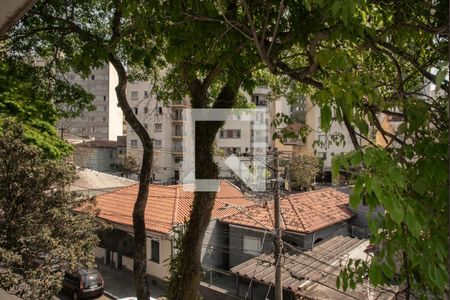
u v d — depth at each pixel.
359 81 1.41
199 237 4.24
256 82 4.20
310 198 10.36
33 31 5.43
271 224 9.20
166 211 10.66
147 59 4.47
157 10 2.69
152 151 5.05
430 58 2.04
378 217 1.29
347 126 1.53
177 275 4.32
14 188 7.38
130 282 10.86
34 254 7.25
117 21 4.73
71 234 7.76
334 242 9.55
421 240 1.28
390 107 1.75
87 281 10.27
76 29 5.41
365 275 1.86
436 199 1.31
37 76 6.08
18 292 6.64
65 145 12.03
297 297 7.25
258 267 8.59
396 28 2.05
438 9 1.86
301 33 2.42
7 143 7.41
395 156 1.42
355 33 2.00
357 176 1.16
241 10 2.83
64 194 7.96
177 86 5.12
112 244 11.91
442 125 1.57
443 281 1.19
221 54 3.10
